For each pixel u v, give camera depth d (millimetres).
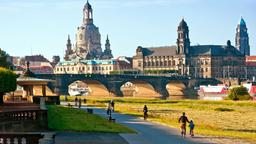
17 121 69688
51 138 36469
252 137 80000
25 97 145625
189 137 76375
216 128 104938
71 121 88688
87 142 63719
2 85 107438
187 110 175250
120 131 79312
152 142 68125
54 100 150125
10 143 35688
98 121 94625
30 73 157000
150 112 160125
